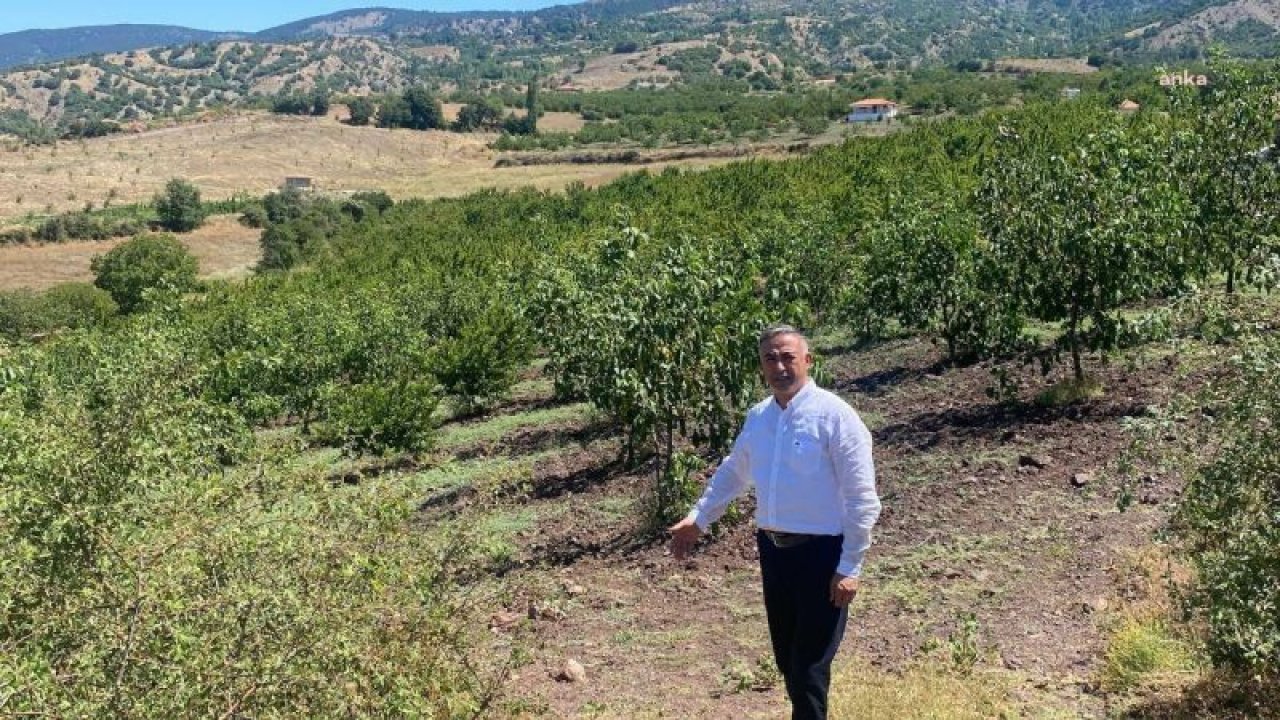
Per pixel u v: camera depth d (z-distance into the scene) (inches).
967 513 315.0
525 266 1144.2
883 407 486.3
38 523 152.4
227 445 246.4
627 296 404.5
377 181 4557.1
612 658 253.9
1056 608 238.2
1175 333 271.6
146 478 178.1
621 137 4938.5
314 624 142.3
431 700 172.6
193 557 137.6
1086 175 428.1
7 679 112.2
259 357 741.3
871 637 238.5
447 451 616.7
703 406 370.3
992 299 470.3
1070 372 459.2
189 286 1788.9
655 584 311.7
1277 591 163.6
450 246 1769.2
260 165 4793.3
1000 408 427.5
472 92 7844.5
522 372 909.8
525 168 4279.0
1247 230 441.7
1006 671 207.3
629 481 446.3
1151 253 420.5
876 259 575.2
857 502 154.9
